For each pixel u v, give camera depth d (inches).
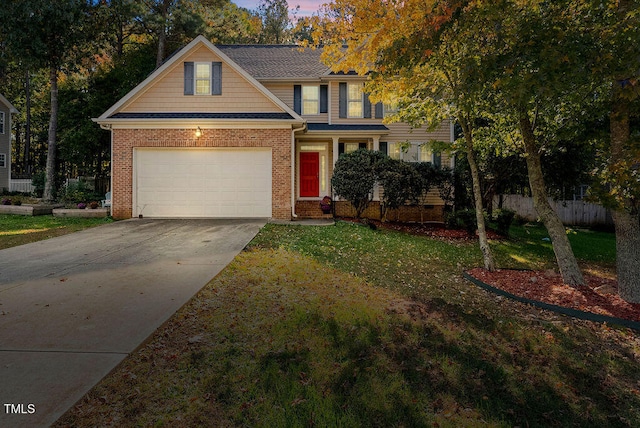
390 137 629.6
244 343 147.3
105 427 96.7
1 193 862.5
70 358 125.5
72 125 799.7
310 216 545.6
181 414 104.7
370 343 154.3
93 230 400.8
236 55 708.7
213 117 495.2
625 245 226.8
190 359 132.8
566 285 255.6
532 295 241.6
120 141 484.4
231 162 491.5
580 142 292.5
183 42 946.1
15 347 132.3
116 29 855.1
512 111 278.4
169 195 491.2
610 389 135.8
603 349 167.8
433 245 407.2
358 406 113.6
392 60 259.9
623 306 215.3
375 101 348.2
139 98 500.4
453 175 530.9
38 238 358.0
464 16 229.5
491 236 488.1
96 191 751.1
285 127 489.1
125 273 232.8
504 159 460.8
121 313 165.6
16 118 1195.9
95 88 820.0
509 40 206.8
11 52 643.5
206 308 179.9
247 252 298.4
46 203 647.1
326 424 105.0
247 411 108.0
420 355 148.6
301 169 635.5
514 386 132.8
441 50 264.1
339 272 264.2
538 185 277.1
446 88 292.7
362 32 328.5
